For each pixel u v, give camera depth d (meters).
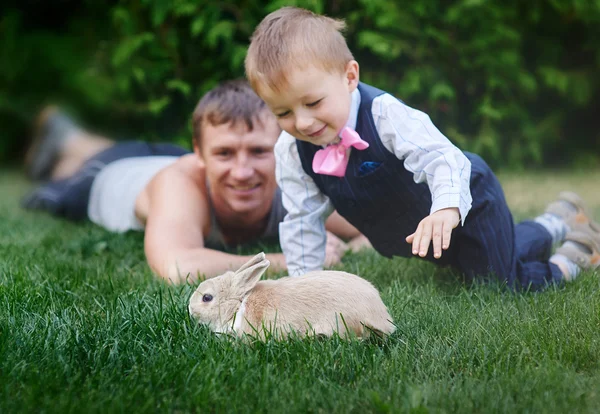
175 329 2.33
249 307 2.23
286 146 2.95
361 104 2.75
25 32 9.87
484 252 2.94
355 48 8.03
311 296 2.21
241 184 3.72
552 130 8.69
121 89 8.17
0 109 9.23
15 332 2.29
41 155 8.13
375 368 2.02
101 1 9.52
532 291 2.99
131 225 4.71
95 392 1.87
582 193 6.41
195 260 3.37
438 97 8.09
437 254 2.35
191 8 7.61
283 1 7.48
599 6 8.20
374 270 3.42
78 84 8.73
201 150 3.82
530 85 8.12
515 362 2.08
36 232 4.81
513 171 8.38
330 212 3.06
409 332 2.33
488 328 2.34
